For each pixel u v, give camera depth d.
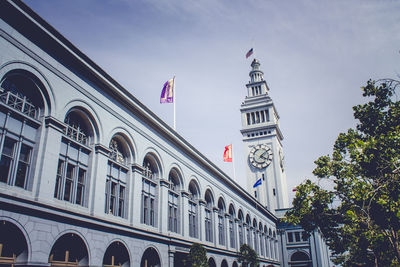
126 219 22.70
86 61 20.48
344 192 24.48
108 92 22.73
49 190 16.89
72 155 19.55
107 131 22.05
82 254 18.34
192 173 33.81
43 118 17.59
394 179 17.78
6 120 15.91
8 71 15.87
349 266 34.66
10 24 16.27
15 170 15.86
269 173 76.62
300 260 64.56
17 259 14.96
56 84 18.53
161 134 28.84
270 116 81.50
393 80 16.45
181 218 30.23
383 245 20.20
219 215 39.66
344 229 26.25
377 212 19.45
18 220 14.80
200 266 25.97
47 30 17.91
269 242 59.53
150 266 24.92
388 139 19.36
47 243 15.95
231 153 47.69
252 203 53.00
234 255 40.19
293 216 27.06
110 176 22.17
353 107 22.80
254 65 93.00
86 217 18.52
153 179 27.58
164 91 31.92
